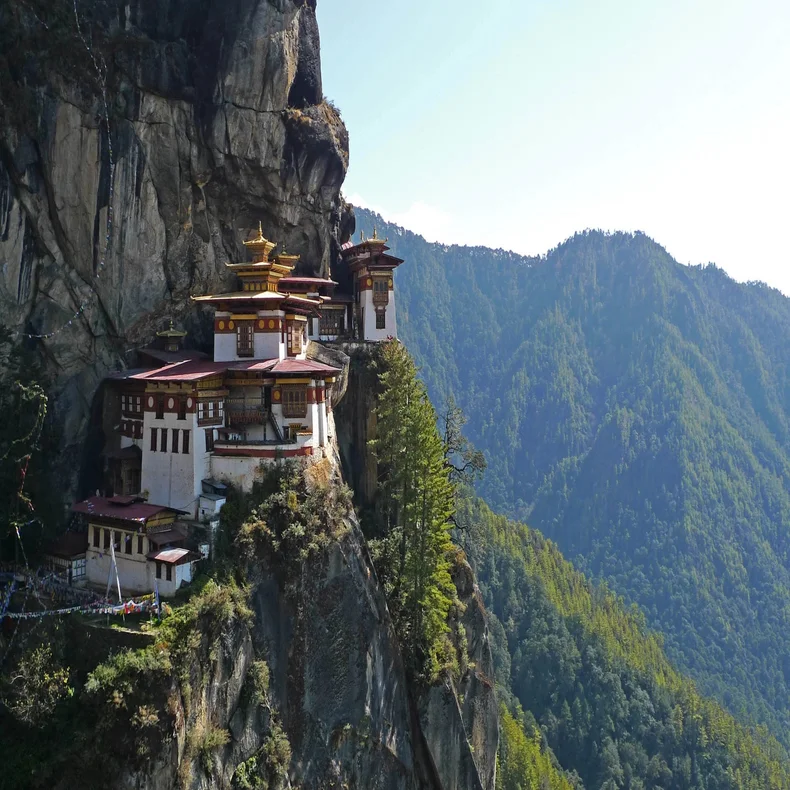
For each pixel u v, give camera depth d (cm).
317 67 7056
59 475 5388
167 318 6034
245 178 6344
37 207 5272
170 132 5772
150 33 5738
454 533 10419
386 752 5372
